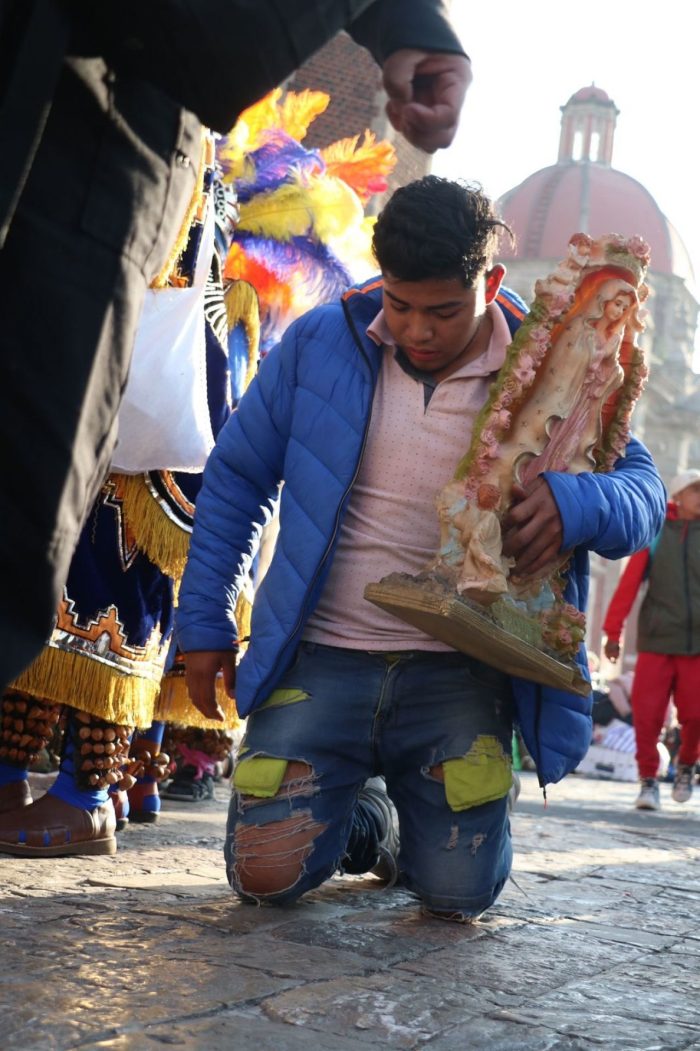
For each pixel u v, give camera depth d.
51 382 1.48
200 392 2.78
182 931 2.10
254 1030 1.57
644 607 6.64
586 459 2.32
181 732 4.25
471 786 2.32
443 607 2.07
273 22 1.54
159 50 1.52
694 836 4.78
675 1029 1.73
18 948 1.89
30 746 2.83
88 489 1.57
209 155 2.89
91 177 1.53
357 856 2.59
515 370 2.17
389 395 2.42
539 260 43.53
